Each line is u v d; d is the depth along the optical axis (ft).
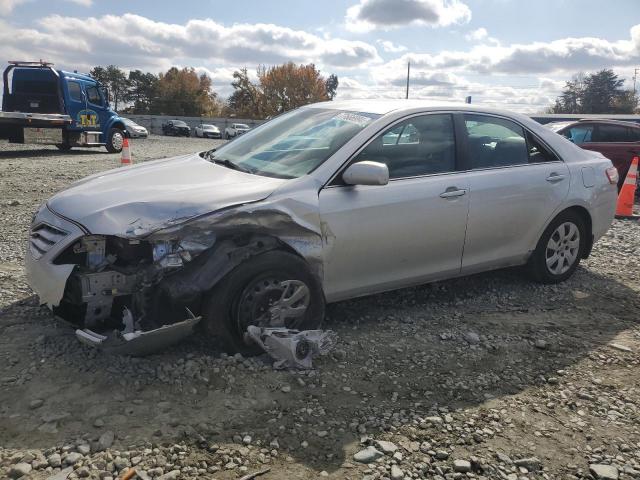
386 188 13.56
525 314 15.57
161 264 11.03
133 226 10.94
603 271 19.71
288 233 12.18
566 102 307.17
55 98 60.23
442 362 12.51
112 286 11.21
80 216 11.49
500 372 12.20
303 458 9.04
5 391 10.48
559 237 17.48
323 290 13.16
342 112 15.05
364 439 9.55
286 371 11.64
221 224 11.35
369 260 13.52
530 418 10.50
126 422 9.68
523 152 16.56
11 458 8.63
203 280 11.26
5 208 27.35
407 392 11.21
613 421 10.53
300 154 13.74
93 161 52.60
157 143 100.22
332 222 12.71
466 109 15.66
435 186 14.28
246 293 11.75
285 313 12.32
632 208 32.27
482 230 15.34
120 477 8.36
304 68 262.88
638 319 15.49
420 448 9.44
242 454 9.03
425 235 14.23
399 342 13.42
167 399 10.43
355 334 13.76
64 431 9.37
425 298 16.47
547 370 12.38
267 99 266.16
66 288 11.39
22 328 13.06
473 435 9.87
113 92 346.54
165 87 285.84
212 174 13.41
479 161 15.47
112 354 11.29
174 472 8.48
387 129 13.97
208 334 11.66
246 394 10.72
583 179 17.46
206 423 9.77
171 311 11.40
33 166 46.09
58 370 11.21
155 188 12.32
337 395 10.94
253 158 14.35
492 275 18.61
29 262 12.03
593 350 13.43
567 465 9.22
